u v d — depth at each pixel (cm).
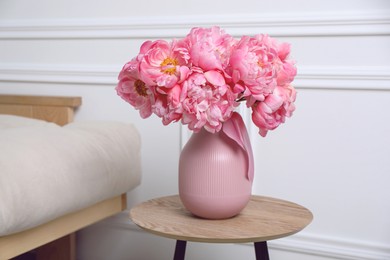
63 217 155
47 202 138
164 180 202
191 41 116
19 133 152
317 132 179
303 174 181
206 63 112
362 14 168
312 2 175
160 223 124
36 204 134
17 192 129
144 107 121
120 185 173
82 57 211
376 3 168
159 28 196
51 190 140
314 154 179
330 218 179
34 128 161
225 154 124
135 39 202
